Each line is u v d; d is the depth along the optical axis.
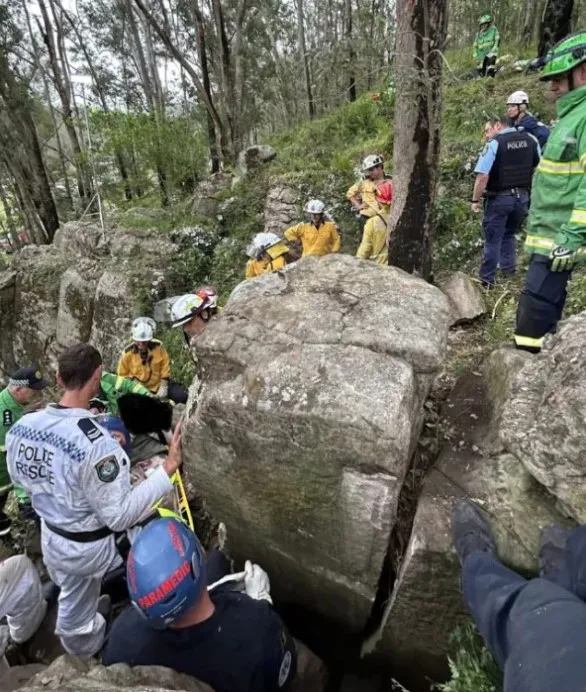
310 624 2.74
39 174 12.65
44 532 2.32
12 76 11.96
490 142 4.19
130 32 17.55
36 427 2.22
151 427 3.32
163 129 8.85
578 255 2.27
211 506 2.57
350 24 12.20
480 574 1.68
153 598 1.52
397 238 3.66
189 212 9.02
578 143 2.21
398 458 1.93
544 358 2.01
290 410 2.04
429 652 2.24
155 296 7.56
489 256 4.43
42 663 2.66
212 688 1.59
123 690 1.39
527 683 1.05
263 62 18.12
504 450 2.12
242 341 2.36
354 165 7.89
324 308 2.42
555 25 7.20
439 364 2.14
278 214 7.89
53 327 9.17
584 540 1.45
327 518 2.18
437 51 3.12
